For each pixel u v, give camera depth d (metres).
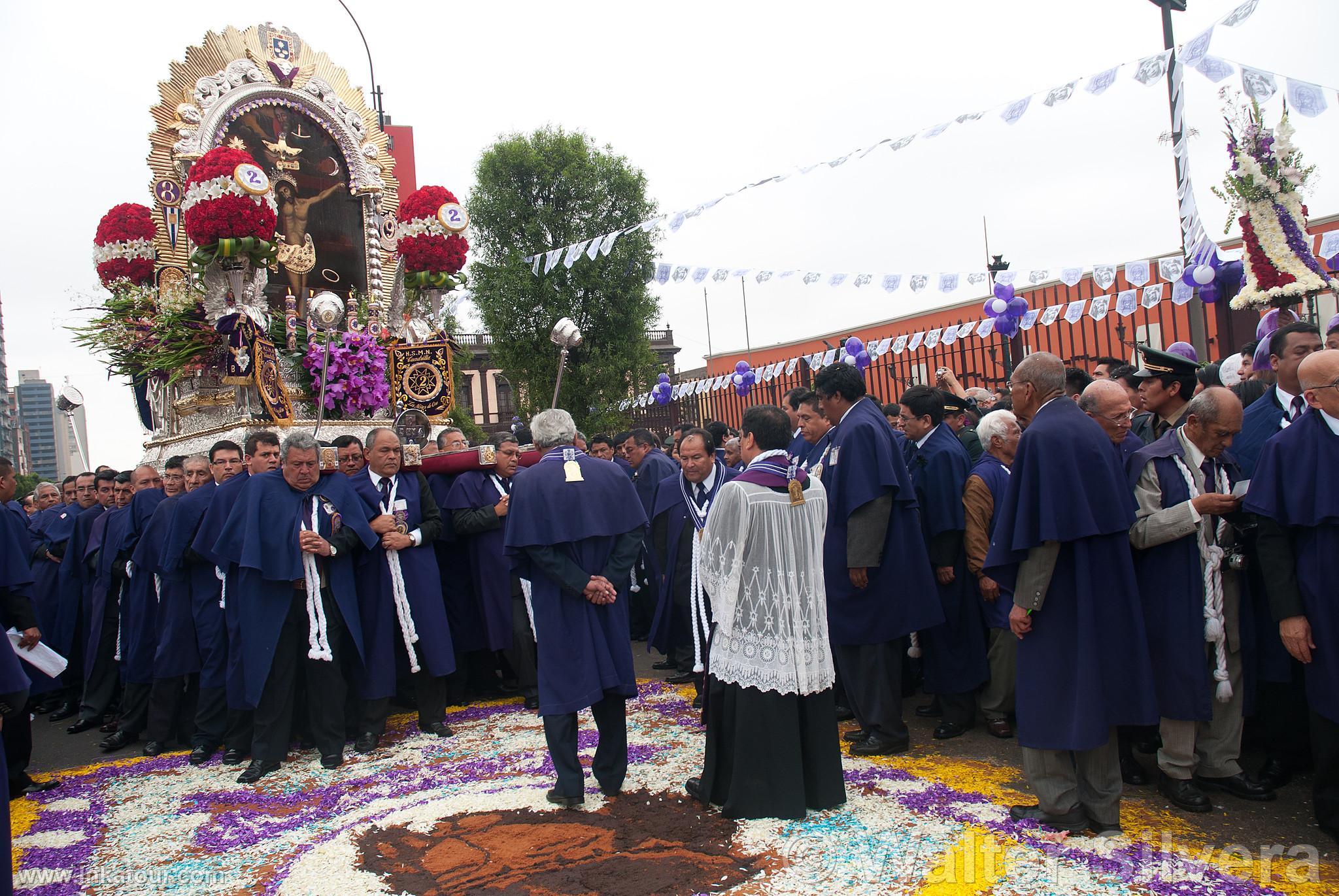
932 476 5.96
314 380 8.73
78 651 8.73
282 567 5.90
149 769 6.32
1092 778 4.20
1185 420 4.64
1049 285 12.13
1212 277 6.79
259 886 4.21
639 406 19.98
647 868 4.01
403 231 9.92
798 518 4.54
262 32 9.43
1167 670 4.38
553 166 22.16
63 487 10.61
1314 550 3.97
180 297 8.44
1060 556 4.17
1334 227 9.13
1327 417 3.98
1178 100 6.50
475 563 7.41
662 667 8.44
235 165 7.91
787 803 4.44
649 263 22.61
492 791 5.20
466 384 29.89
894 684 5.52
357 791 5.45
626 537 5.02
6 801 3.46
